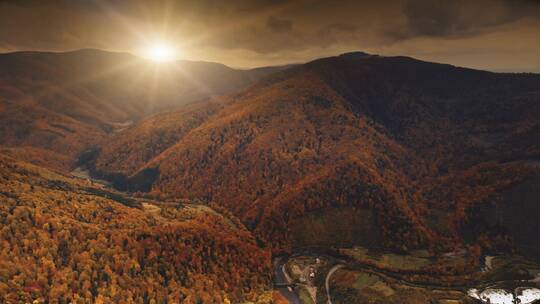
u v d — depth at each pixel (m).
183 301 158.00
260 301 175.38
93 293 143.50
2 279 131.12
